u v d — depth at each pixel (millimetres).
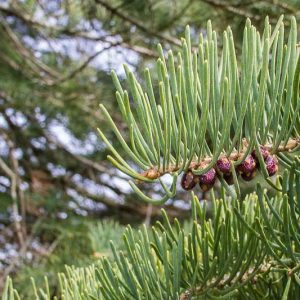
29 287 836
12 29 1547
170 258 340
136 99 256
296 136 274
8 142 1463
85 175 1783
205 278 320
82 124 1639
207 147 268
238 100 266
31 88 1459
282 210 306
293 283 331
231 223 338
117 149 1599
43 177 1731
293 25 260
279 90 266
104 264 320
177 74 259
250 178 272
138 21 1100
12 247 1351
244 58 257
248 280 317
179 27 1075
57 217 1375
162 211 325
